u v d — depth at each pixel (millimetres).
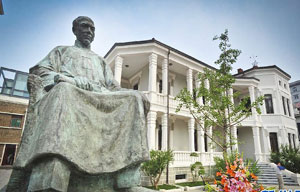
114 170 2127
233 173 3479
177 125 17188
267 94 21562
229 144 8797
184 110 14680
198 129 15680
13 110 19203
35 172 1741
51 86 2457
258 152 19062
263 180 15148
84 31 3307
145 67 16875
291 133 21609
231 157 9250
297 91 48125
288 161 17094
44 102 2176
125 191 2293
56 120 1857
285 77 23594
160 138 15984
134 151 2279
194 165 12898
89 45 3418
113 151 2248
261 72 22250
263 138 20469
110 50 14891
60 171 1724
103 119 2342
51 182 1612
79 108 2150
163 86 14305
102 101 2385
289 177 15047
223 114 9008
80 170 1896
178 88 18234
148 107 2723
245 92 22828
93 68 3152
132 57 14875
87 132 2133
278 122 20625
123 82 19312
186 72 18047
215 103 9352
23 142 2119
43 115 2020
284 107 22203
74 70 2963
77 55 3131
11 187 2225
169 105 13969
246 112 9203
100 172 2039
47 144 1711
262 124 20734
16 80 22281
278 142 20156
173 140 16578
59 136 1787
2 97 19094
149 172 10305
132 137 2383
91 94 2316
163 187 10688
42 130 1845
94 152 2115
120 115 2451
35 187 1655
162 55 14594
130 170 2281
